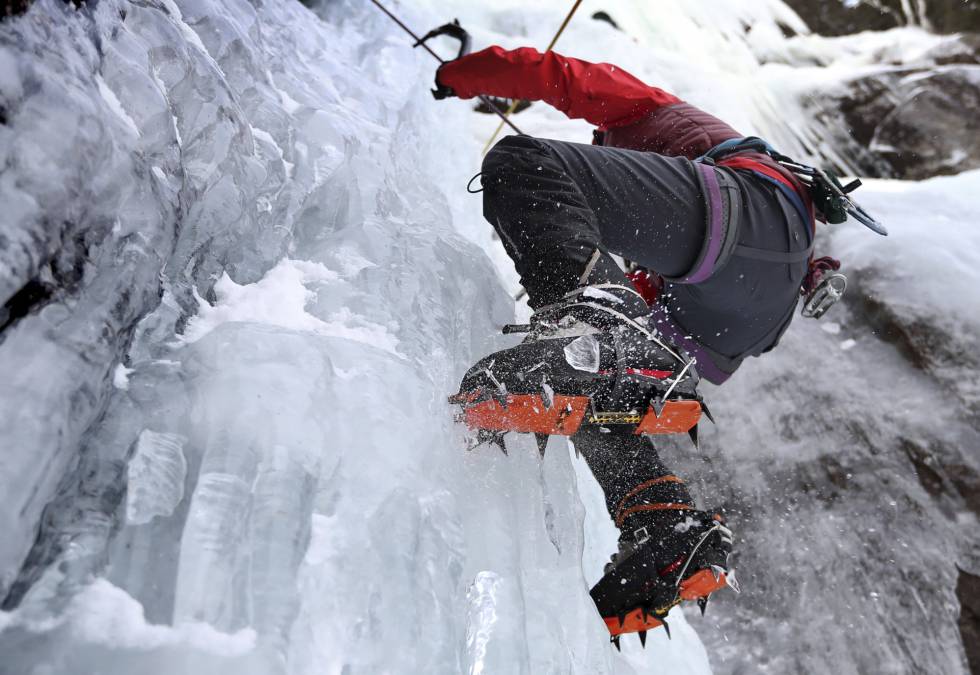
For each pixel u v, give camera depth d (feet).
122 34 3.68
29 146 2.70
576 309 4.77
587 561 6.32
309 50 8.68
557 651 4.06
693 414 4.85
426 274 5.49
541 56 6.17
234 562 3.03
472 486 4.42
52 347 2.86
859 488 8.48
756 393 9.09
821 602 8.00
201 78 4.45
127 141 3.22
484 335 5.84
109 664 2.57
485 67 6.18
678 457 8.85
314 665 3.00
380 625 3.26
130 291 3.29
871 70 14.01
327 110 6.91
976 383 8.61
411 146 8.63
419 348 4.80
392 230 5.68
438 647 3.37
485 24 13.24
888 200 10.44
